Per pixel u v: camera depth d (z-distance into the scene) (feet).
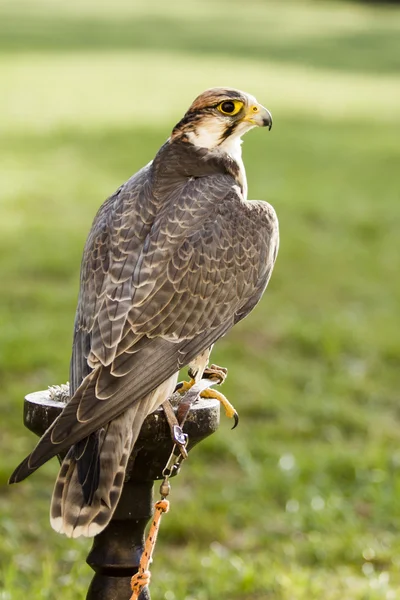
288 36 207.82
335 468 36.17
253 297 20.56
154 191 20.42
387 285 57.98
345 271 60.03
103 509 16.05
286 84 143.23
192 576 29.17
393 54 183.93
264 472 35.53
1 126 107.96
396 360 47.03
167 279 19.02
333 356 47.03
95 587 19.25
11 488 34.42
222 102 21.39
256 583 28.45
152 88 137.08
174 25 224.33
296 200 76.13
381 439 39.24
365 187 82.74
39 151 94.48
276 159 93.71
